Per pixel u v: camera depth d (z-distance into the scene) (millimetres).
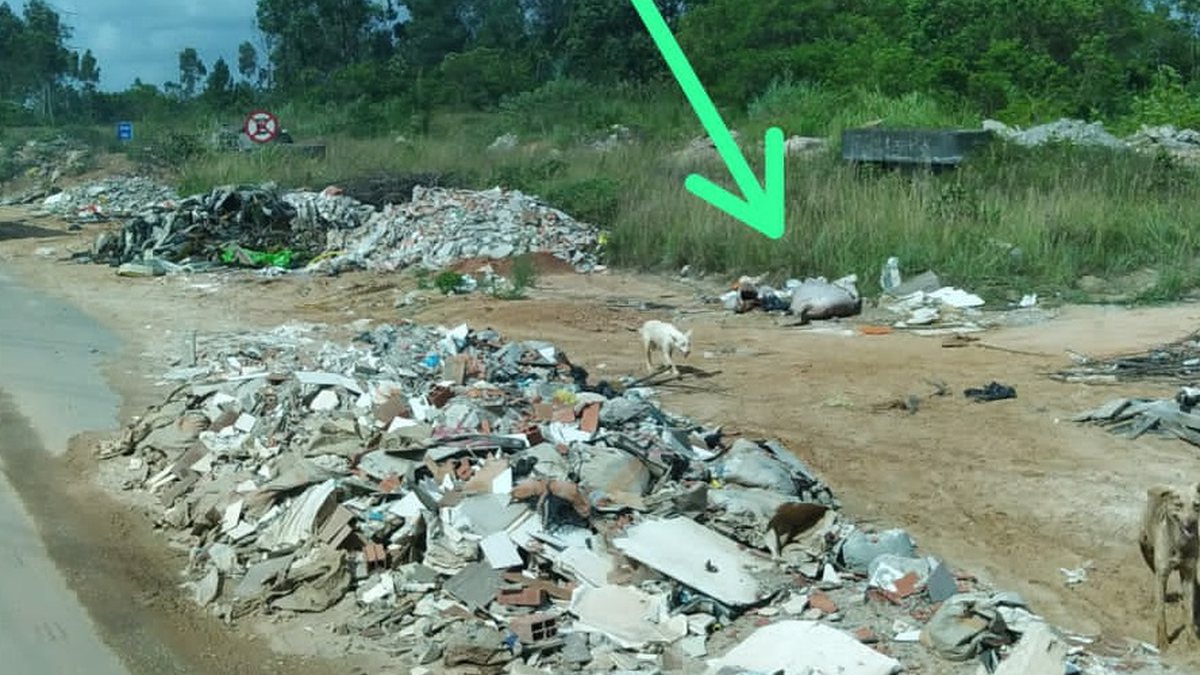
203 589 8242
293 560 8328
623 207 23500
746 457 9312
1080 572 8070
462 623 7395
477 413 10281
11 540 9242
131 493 10281
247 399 11367
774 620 7316
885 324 16047
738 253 19734
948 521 9016
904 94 32531
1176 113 29984
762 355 14461
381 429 10336
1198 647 6973
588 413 10195
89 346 15750
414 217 23141
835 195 21297
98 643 7566
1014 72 34062
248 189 25156
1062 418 11359
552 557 7914
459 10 67062
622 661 6875
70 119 64062
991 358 13820
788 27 40844
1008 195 20609
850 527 8594
